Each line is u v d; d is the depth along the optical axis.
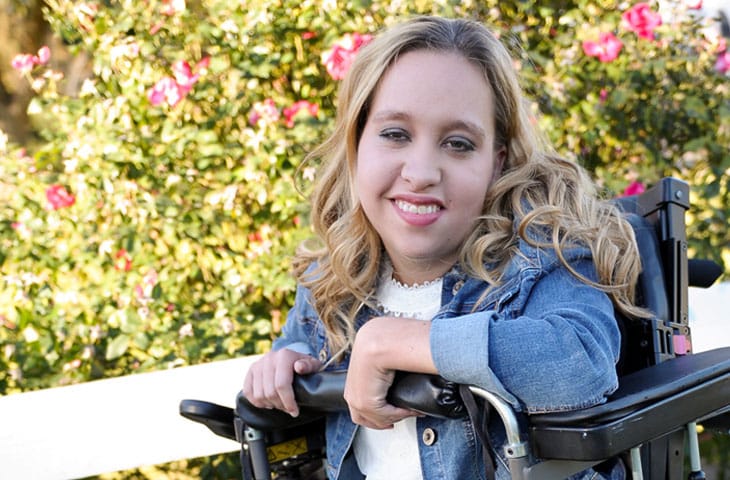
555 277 1.48
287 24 3.00
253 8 2.98
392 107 1.52
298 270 1.91
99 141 3.00
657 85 3.05
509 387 1.29
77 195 3.02
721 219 2.98
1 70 4.69
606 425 1.21
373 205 1.57
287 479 1.81
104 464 2.35
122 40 3.07
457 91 1.51
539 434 1.24
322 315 1.77
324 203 1.85
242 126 3.04
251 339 2.95
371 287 1.73
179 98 2.88
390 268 1.73
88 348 3.06
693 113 2.98
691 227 2.99
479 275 1.56
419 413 1.39
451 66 1.53
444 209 1.52
